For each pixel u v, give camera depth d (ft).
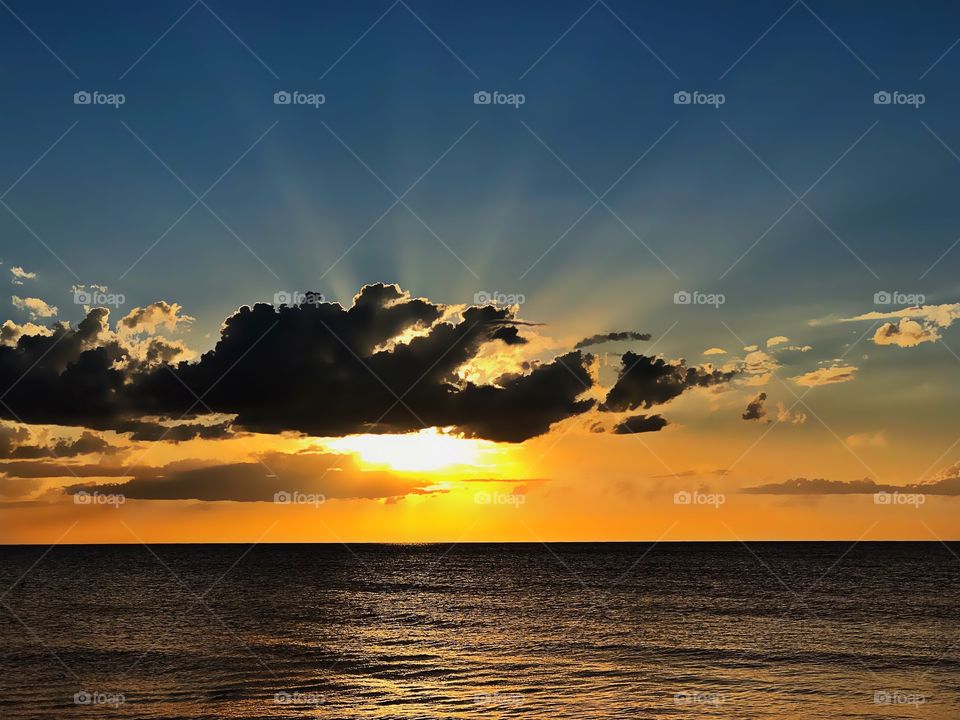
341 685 136.56
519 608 251.60
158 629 205.87
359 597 288.51
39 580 360.48
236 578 371.56
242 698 127.13
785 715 114.11
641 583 337.52
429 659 160.25
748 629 200.13
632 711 116.37
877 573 386.73
